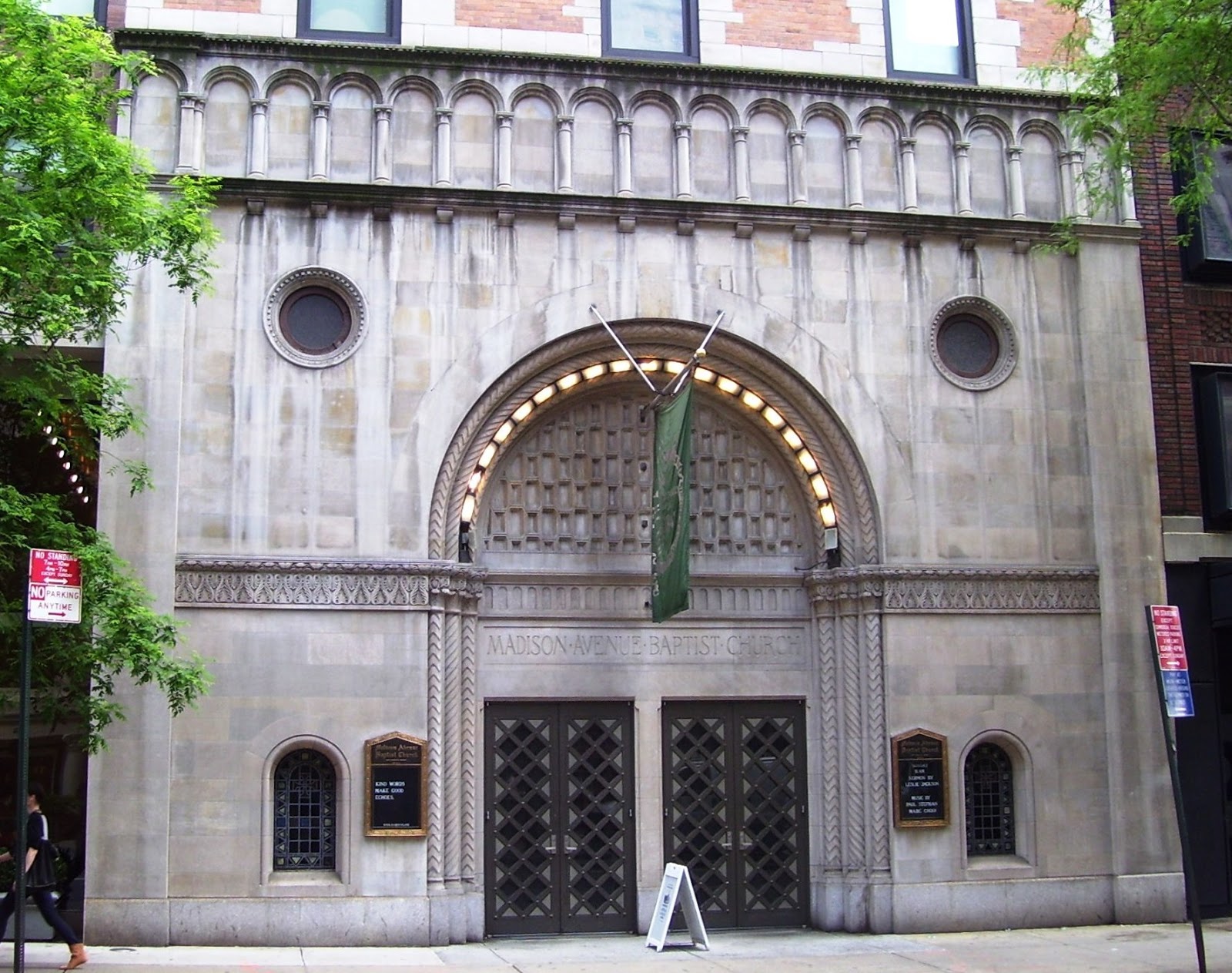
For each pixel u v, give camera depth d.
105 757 16.41
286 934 16.50
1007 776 18.88
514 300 18.19
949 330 19.58
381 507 17.52
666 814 18.45
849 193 19.30
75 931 16.14
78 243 13.70
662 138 19.00
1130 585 19.14
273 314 17.64
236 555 17.09
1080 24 20.31
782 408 18.94
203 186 15.38
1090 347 19.61
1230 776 19.25
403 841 16.89
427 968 15.11
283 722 16.88
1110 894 18.58
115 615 13.86
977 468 19.11
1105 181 19.59
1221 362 20.23
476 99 18.59
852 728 18.47
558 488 18.81
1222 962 15.40
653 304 18.52
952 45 20.38
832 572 18.73
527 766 18.23
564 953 16.53
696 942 16.92
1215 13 15.56
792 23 19.80
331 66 18.23
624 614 18.73
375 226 18.02
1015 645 18.81
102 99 14.09
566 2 19.19
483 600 18.33
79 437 15.36
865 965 15.55
